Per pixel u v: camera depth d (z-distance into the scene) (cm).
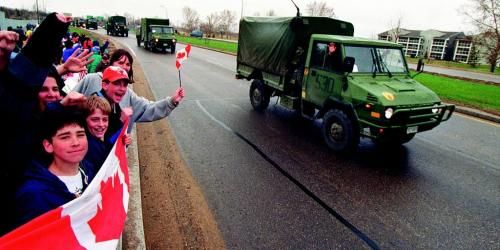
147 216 382
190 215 391
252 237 361
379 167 568
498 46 3019
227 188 467
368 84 606
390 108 547
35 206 179
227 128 743
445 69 3120
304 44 787
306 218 404
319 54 696
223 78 1498
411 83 656
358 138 603
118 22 4931
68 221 180
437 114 601
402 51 716
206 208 410
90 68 774
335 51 655
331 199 453
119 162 265
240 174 514
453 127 854
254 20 946
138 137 645
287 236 367
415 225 402
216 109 913
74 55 249
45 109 222
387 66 682
